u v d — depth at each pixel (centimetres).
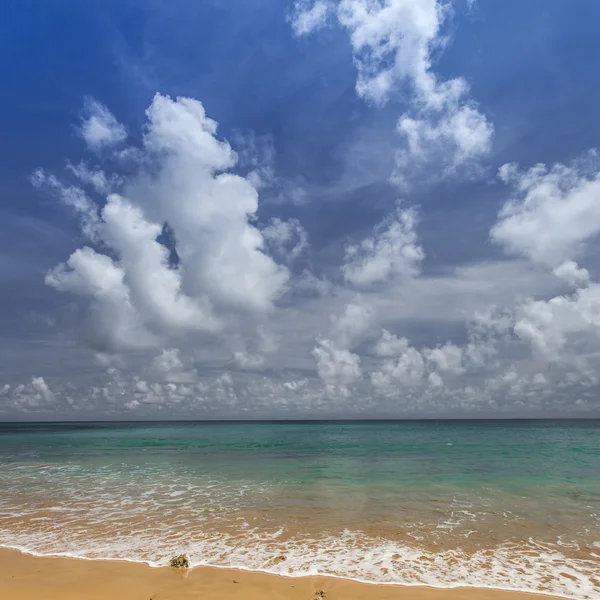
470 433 6862
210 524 1106
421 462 2512
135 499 1422
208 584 735
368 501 1380
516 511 1245
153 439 5172
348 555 876
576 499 1412
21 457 2934
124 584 734
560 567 814
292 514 1209
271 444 4206
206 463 2494
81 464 2472
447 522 1123
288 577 766
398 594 698
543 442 4472
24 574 779
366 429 8988
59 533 1033
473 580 755
